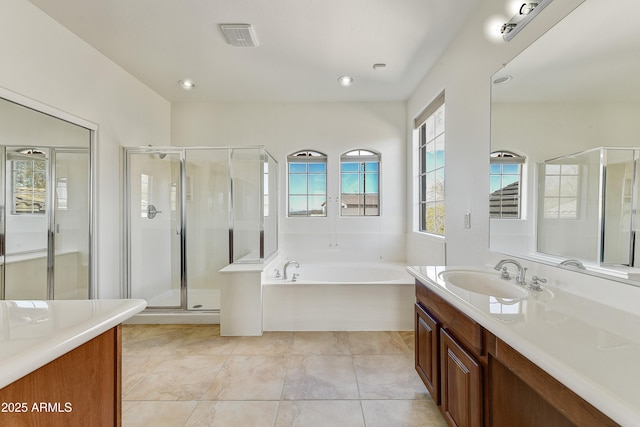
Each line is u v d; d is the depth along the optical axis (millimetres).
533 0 1484
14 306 887
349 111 3797
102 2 1969
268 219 3436
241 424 1549
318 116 3811
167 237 3473
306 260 3816
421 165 3516
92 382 821
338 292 2703
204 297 3414
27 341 646
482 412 1108
